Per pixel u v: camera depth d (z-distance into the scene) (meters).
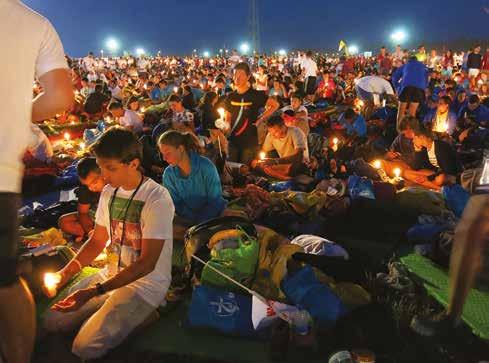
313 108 17.11
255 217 5.99
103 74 34.91
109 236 4.03
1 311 2.60
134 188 3.76
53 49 2.74
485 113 12.45
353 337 3.66
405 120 8.53
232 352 3.65
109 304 3.66
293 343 3.58
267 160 8.10
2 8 2.53
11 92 2.49
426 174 7.72
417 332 3.58
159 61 59.59
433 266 4.78
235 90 8.56
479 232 2.74
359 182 6.56
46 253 4.57
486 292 3.88
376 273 4.77
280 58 56.66
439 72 28.81
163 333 3.91
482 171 3.15
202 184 5.58
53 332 3.86
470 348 3.43
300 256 4.39
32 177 7.75
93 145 3.69
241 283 4.11
